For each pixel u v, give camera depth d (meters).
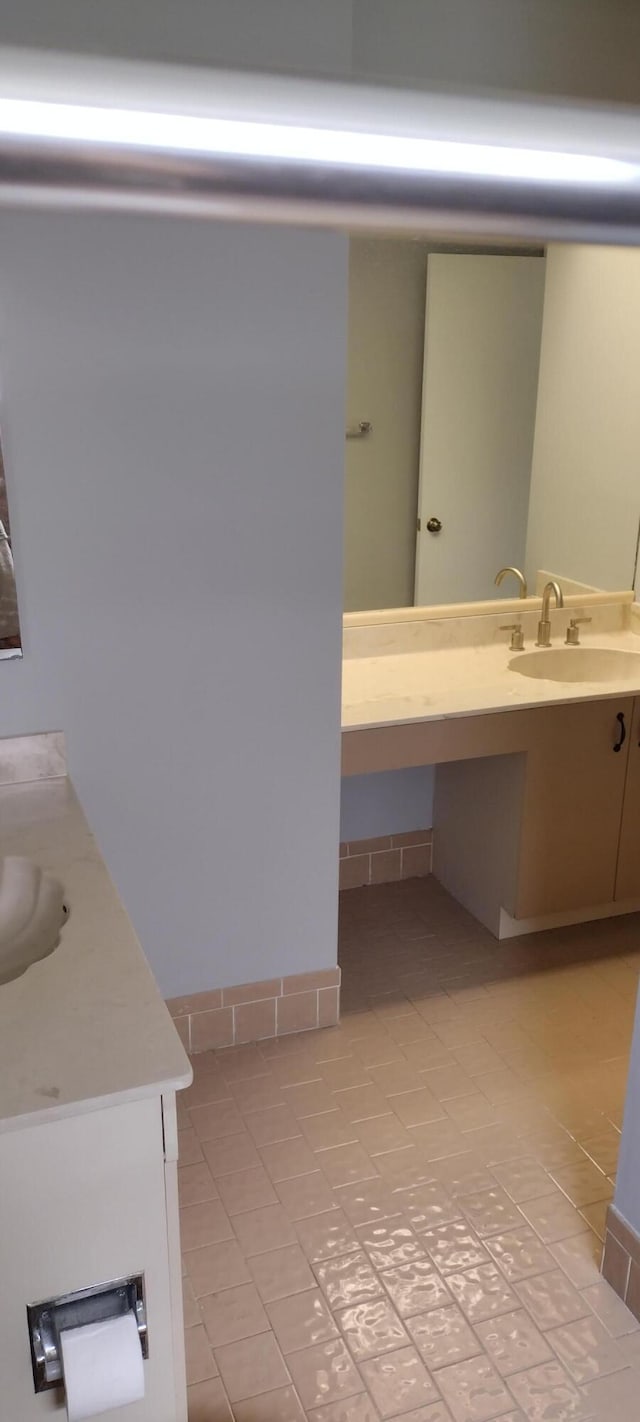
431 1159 2.29
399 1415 1.74
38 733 2.24
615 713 2.89
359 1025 2.76
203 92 0.20
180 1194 2.19
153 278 2.07
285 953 2.66
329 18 2.03
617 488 3.25
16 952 1.58
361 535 2.98
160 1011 1.37
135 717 2.33
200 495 2.24
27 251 1.97
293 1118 2.41
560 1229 2.11
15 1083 1.23
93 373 2.08
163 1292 1.35
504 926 3.13
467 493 3.05
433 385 2.91
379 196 0.22
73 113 0.20
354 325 2.78
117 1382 1.23
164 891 2.50
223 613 2.34
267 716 2.45
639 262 3.03
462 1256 2.04
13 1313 1.27
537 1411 1.75
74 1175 1.24
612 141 0.23
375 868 3.47
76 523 2.16
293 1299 1.95
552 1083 2.53
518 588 3.22
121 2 1.88
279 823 2.55
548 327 2.98
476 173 0.23
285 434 2.27
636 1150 1.88
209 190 0.21
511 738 2.80
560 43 2.53
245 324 2.17
